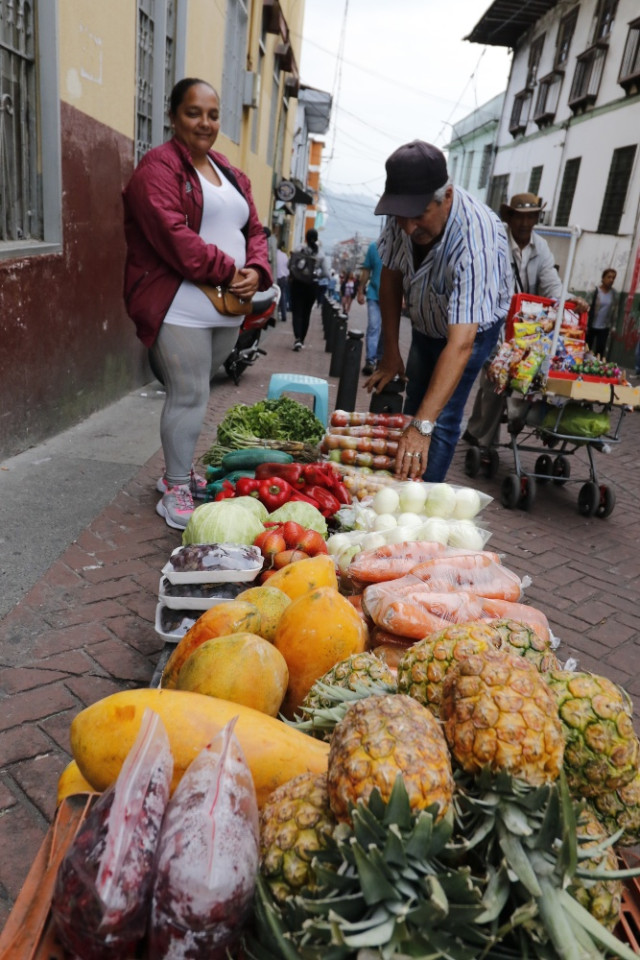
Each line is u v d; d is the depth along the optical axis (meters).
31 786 2.44
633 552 5.39
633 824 1.53
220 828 1.21
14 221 5.28
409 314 4.37
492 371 5.87
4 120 5.01
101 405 7.18
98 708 1.59
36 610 3.47
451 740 1.38
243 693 1.81
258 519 3.36
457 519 3.35
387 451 4.23
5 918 1.98
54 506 4.67
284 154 25.73
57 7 5.22
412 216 3.40
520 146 27.05
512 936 1.24
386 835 1.14
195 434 4.59
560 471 7.01
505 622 1.88
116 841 1.19
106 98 6.48
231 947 1.22
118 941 1.15
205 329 4.33
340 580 2.96
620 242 18.03
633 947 1.35
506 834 1.23
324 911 1.11
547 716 1.38
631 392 5.62
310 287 14.06
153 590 3.79
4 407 5.25
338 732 1.35
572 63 22.09
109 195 6.77
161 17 7.90
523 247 6.39
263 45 15.61
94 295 6.67
